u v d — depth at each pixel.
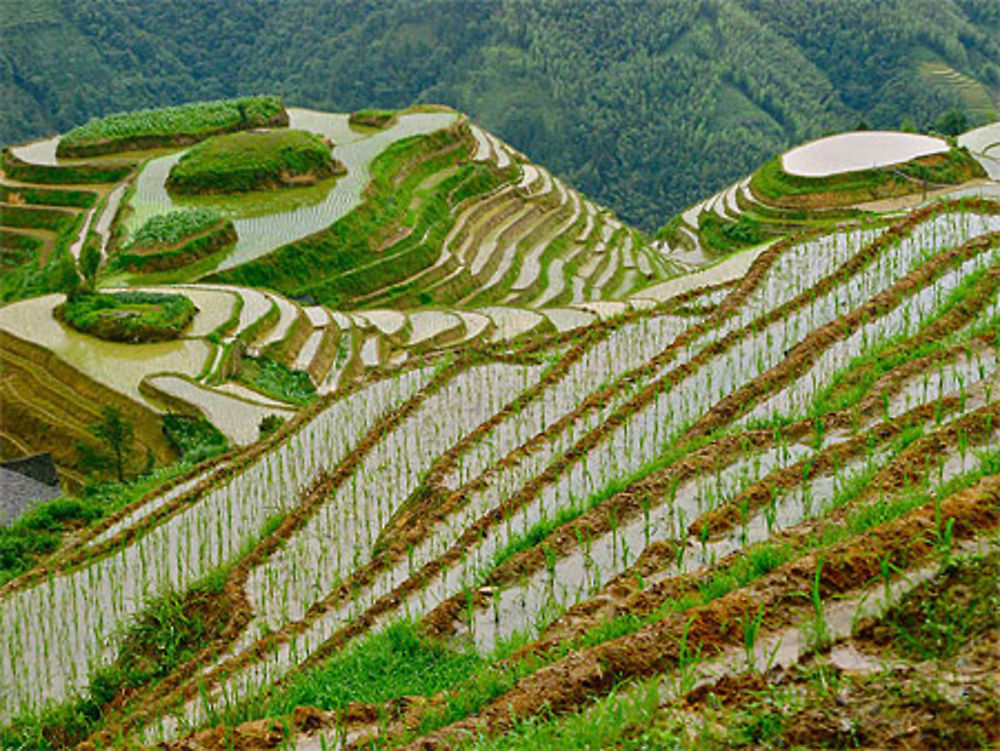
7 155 73.31
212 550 19.41
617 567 12.72
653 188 137.00
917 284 20.06
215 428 33.53
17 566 22.88
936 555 8.95
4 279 62.09
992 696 7.07
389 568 15.48
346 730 9.77
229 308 44.03
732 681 8.16
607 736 7.81
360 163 66.88
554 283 60.72
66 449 35.00
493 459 18.78
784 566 9.51
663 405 18.14
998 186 63.59
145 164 66.88
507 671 9.91
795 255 25.30
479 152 75.50
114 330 40.22
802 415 15.79
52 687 15.99
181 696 12.57
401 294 55.53
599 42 159.12
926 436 12.37
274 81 167.88
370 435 21.08
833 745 7.10
